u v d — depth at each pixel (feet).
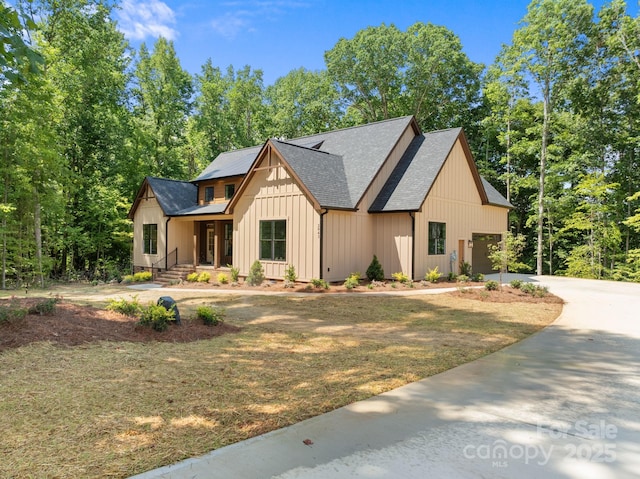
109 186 89.76
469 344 23.73
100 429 11.87
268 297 44.70
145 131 100.78
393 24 115.85
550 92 84.94
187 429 12.05
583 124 82.84
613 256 82.64
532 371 18.51
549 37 78.18
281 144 55.72
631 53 73.41
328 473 9.74
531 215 94.02
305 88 130.31
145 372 17.19
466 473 9.84
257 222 58.39
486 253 76.43
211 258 75.41
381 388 16.01
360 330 27.86
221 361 19.35
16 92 55.72
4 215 57.57
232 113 133.08
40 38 64.59
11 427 11.82
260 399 14.62
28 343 19.40
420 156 62.64
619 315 34.17
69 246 84.99
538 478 9.68
